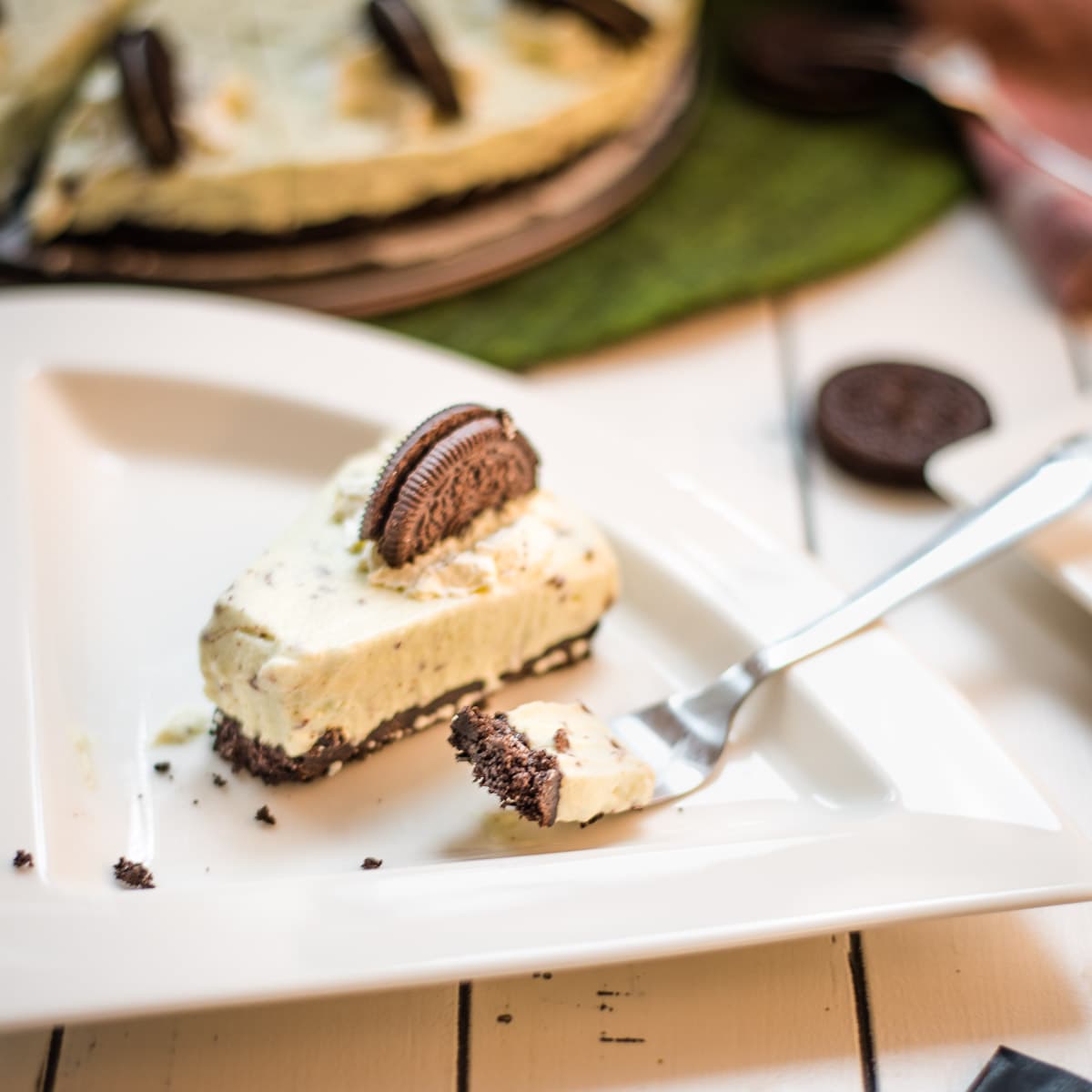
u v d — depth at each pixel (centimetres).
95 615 53
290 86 64
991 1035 47
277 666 49
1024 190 66
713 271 64
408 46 63
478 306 63
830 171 69
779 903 46
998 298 66
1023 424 56
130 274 61
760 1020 47
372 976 45
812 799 50
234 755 50
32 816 48
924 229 68
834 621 52
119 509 56
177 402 57
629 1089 46
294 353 58
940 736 50
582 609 52
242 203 61
